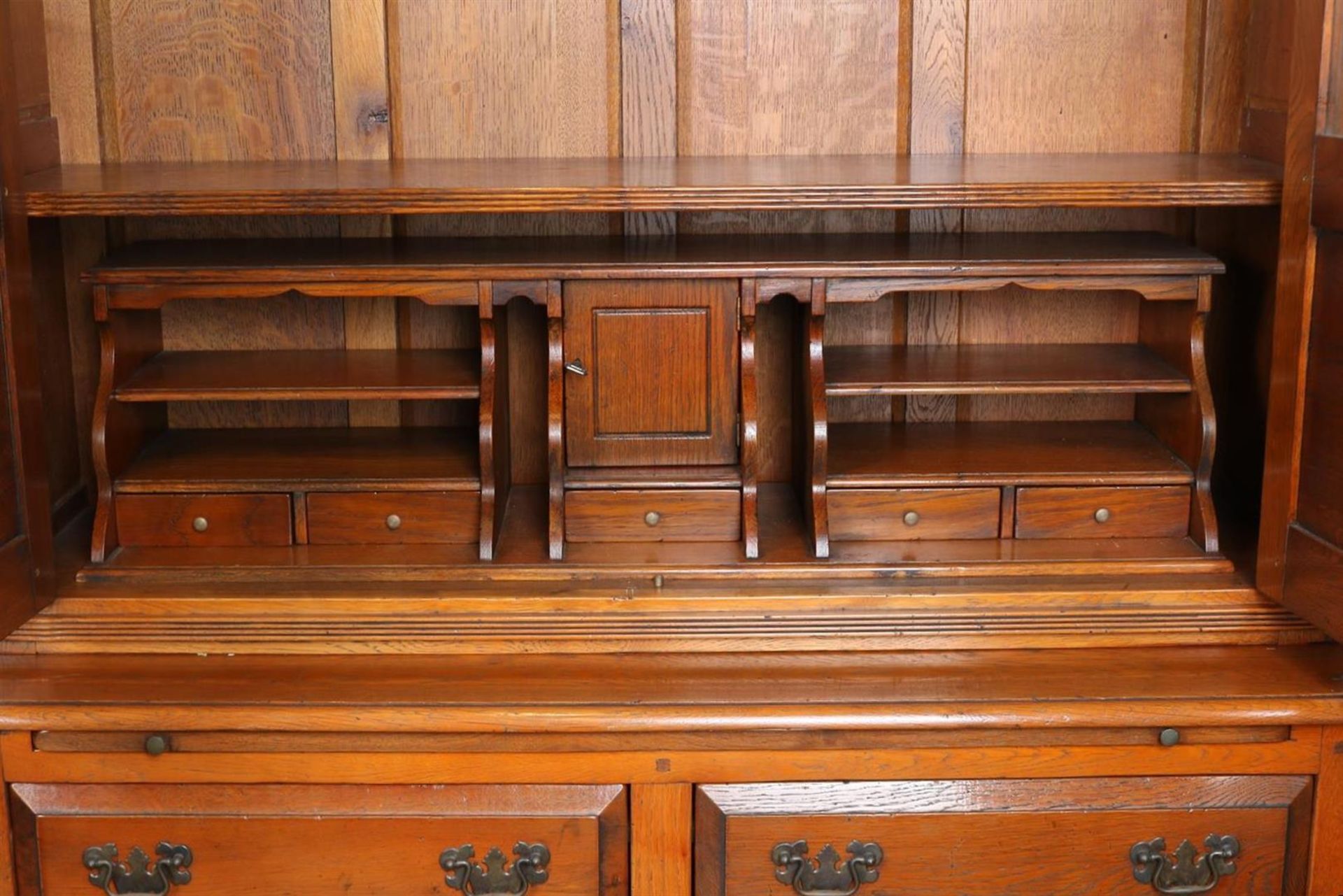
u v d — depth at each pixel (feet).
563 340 7.59
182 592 7.41
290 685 7.01
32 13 8.04
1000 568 7.53
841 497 7.80
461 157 8.59
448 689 6.97
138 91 8.44
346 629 7.33
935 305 8.67
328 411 8.80
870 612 7.35
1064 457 8.07
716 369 7.65
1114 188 7.15
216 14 8.38
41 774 6.89
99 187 7.23
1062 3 8.50
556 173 7.72
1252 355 8.26
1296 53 6.79
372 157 8.56
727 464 7.78
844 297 7.47
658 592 7.39
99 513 7.71
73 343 8.55
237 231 8.57
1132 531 7.88
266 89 8.47
